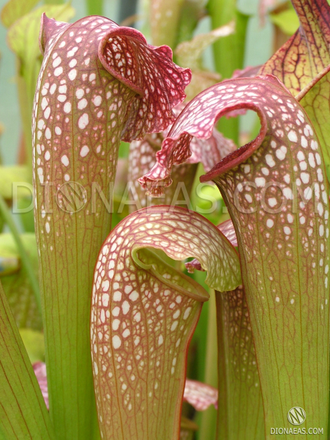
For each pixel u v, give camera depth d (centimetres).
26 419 48
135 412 47
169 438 48
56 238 48
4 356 47
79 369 49
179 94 48
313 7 49
